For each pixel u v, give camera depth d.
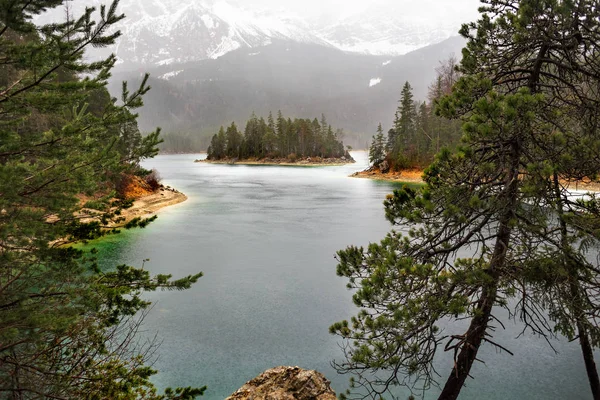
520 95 5.55
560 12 5.96
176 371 10.41
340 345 12.03
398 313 5.93
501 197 6.16
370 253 7.19
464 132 6.12
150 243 24.86
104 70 4.98
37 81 4.54
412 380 10.43
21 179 4.42
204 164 148.38
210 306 14.89
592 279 6.27
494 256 6.54
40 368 4.80
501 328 13.37
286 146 151.75
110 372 5.86
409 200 7.16
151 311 14.37
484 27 7.02
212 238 26.42
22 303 4.45
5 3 3.78
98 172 5.56
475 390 9.85
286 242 25.48
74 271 5.18
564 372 10.70
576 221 6.00
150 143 5.88
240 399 6.59
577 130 6.61
